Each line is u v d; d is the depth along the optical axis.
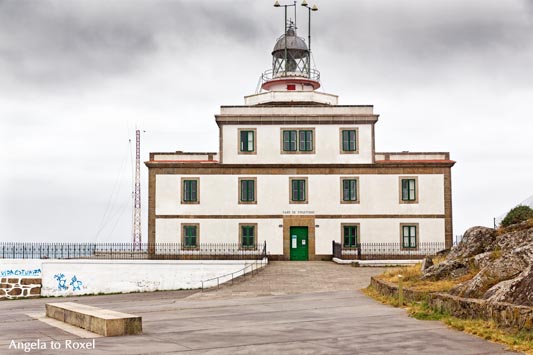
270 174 49.56
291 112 49.97
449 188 49.22
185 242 49.09
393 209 49.22
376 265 43.81
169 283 41.31
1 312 26.61
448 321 17.86
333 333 17.03
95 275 41.34
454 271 23.75
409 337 16.09
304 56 56.69
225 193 49.44
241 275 38.47
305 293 29.27
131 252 49.47
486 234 24.88
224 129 49.84
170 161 49.97
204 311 23.22
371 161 49.53
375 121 49.69
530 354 13.73
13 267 41.25
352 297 26.42
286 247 49.06
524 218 29.27
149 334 17.27
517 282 16.89
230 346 15.35
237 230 49.19
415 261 44.69
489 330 15.96
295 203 49.41
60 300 35.34
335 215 49.31
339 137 49.78
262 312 22.30
